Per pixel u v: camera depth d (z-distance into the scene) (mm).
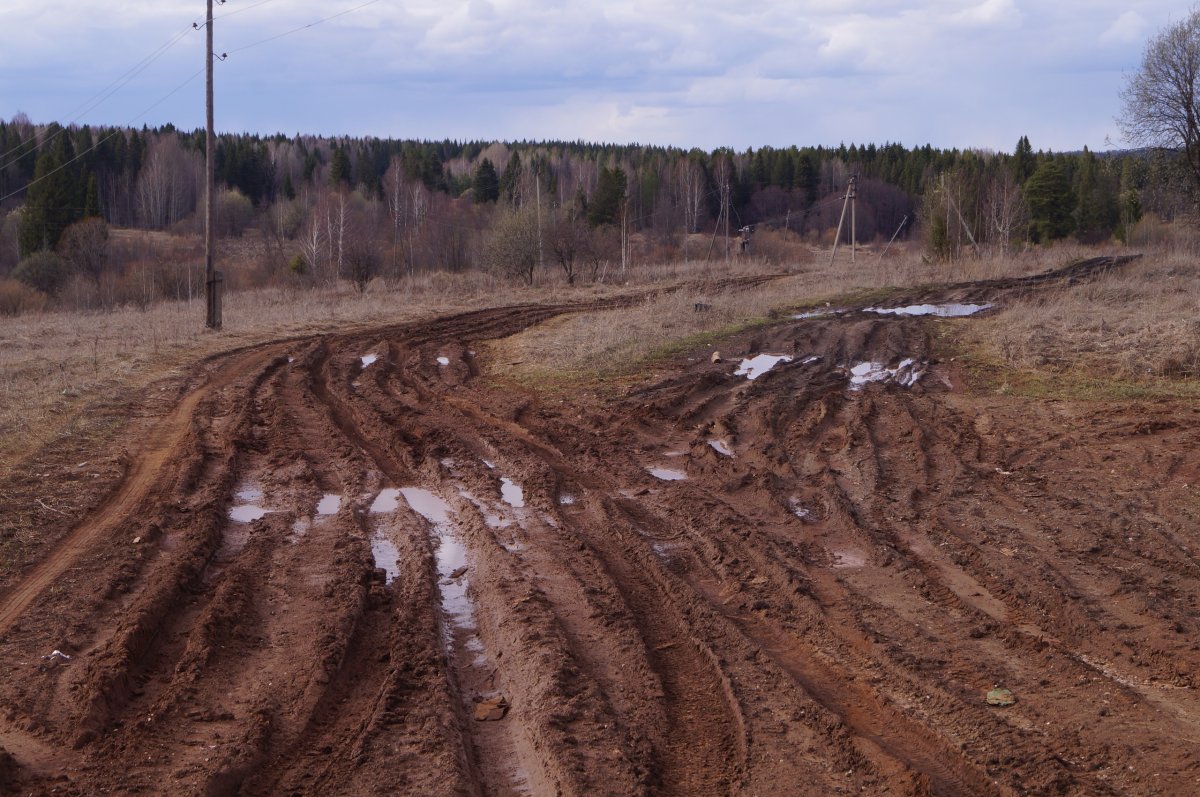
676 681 6145
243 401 15398
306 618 7016
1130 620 6816
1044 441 12289
